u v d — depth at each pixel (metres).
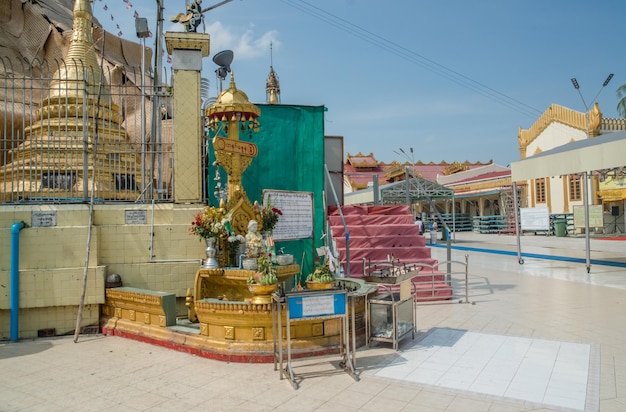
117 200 9.63
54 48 16.44
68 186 9.92
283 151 10.95
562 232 34.16
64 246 8.27
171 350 7.13
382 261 10.30
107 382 5.80
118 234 8.66
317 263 8.41
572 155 14.77
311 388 5.52
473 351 6.95
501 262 19.44
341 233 11.74
